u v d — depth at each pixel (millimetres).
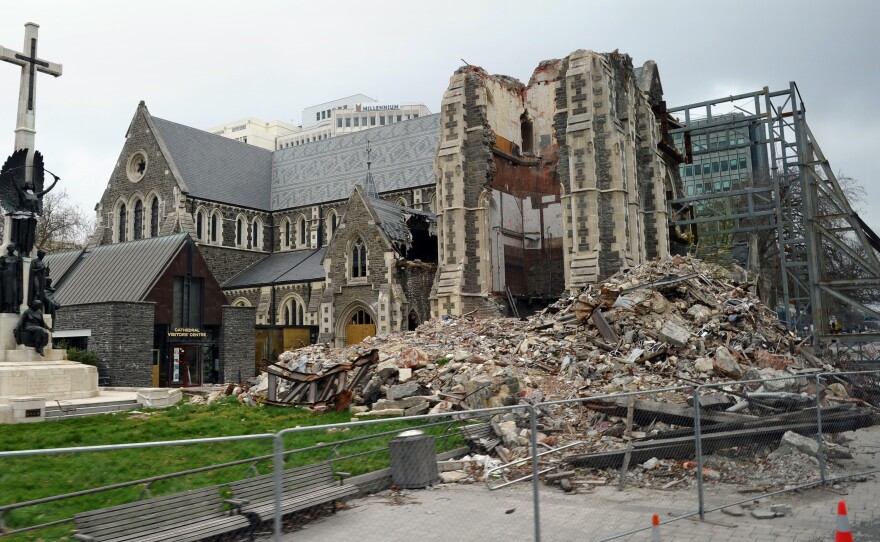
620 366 18234
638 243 32969
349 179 59094
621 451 11844
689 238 42656
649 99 40281
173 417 18781
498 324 25000
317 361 23594
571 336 20859
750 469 11844
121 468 8289
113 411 21484
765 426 12758
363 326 44062
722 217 37062
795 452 12266
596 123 31797
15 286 22328
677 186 43438
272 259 58875
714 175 95250
